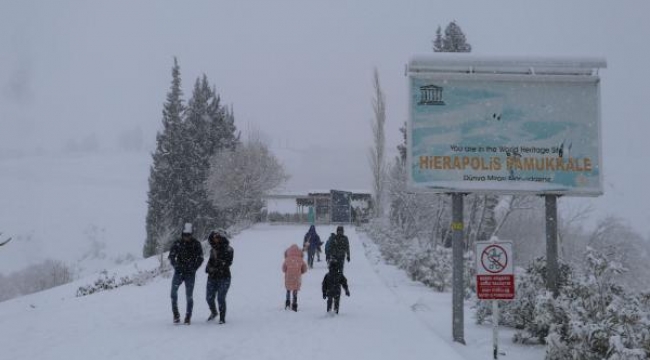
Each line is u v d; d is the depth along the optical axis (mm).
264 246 31734
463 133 10672
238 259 25797
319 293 16125
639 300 9250
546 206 10875
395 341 9602
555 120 10711
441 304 14773
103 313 12945
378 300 14609
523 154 10648
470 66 10742
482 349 9891
